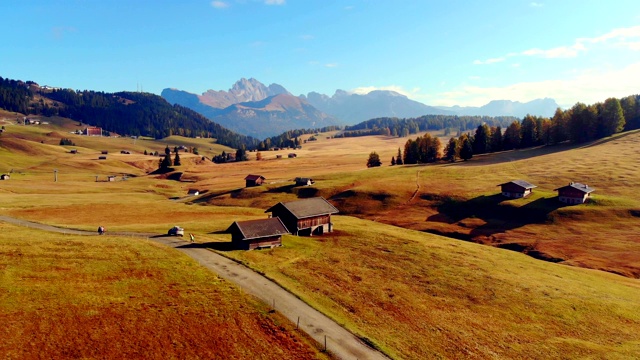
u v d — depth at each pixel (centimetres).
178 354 3606
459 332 4369
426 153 19838
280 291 5019
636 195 10606
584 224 9344
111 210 10669
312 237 7925
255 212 11256
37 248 5719
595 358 3947
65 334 3734
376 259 6600
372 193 12762
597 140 17588
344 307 4781
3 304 4094
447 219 10650
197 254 6203
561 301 5244
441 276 5944
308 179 14700
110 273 5091
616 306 5194
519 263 6869
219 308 4441
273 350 3762
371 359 3722
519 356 3959
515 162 15788
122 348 3616
